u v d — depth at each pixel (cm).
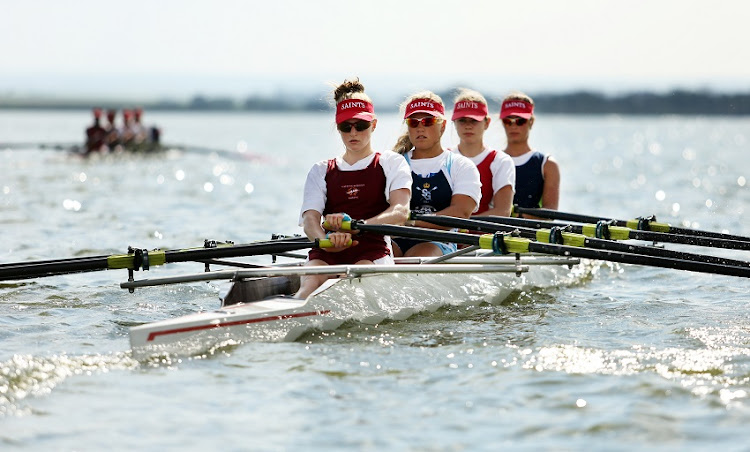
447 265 2852
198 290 3425
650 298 3353
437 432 1892
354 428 1919
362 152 2973
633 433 1873
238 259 4219
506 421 1948
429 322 2889
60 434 1889
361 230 2819
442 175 3319
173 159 13100
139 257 2861
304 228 2931
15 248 4434
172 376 2261
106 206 6475
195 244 4703
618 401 2061
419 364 2369
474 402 2067
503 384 2194
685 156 16138
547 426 1917
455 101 3688
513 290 3378
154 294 3334
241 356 2428
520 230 3125
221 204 6800
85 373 2270
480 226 3162
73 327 2791
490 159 3656
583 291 3516
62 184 8250
